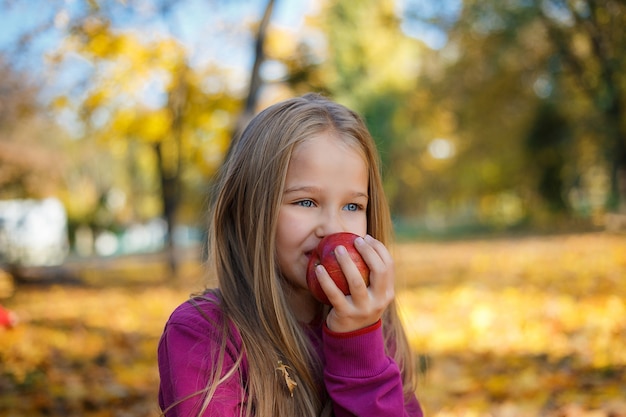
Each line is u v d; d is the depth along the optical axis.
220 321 1.54
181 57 13.65
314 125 1.62
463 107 26.28
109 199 43.81
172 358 1.49
